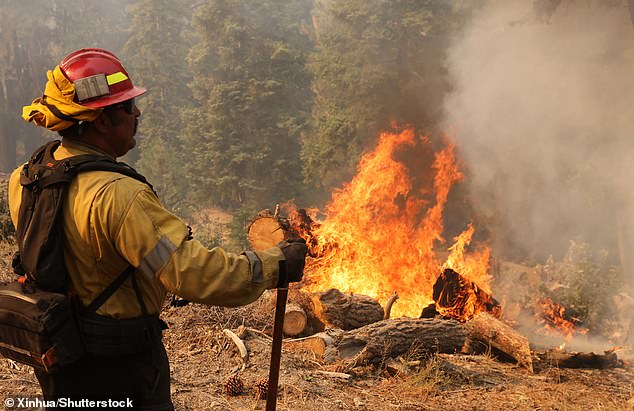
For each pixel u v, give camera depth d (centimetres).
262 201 4275
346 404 417
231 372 454
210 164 4372
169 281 169
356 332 526
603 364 596
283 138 4409
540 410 443
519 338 551
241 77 4475
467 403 446
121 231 169
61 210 175
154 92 5094
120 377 180
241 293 177
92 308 175
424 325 550
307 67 4481
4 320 174
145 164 3934
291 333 564
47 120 183
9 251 761
